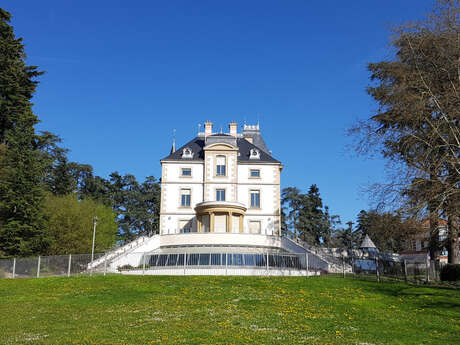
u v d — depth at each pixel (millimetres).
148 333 17391
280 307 22312
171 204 56125
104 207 61125
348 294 25594
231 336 16969
